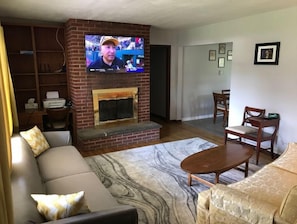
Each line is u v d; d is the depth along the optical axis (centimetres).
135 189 306
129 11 378
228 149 333
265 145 441
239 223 170
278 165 262
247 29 445
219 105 664
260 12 405
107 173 352
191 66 672
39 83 487
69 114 466
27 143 287
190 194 294
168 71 640
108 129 473
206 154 315
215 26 513
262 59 424
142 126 498
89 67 456
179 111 676
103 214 154
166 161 396
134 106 521
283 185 223
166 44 618
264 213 156
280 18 389
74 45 441
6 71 317
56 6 344
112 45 471
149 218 248
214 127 613
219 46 707
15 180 189
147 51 519
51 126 436
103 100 484
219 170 271
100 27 459
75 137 470
